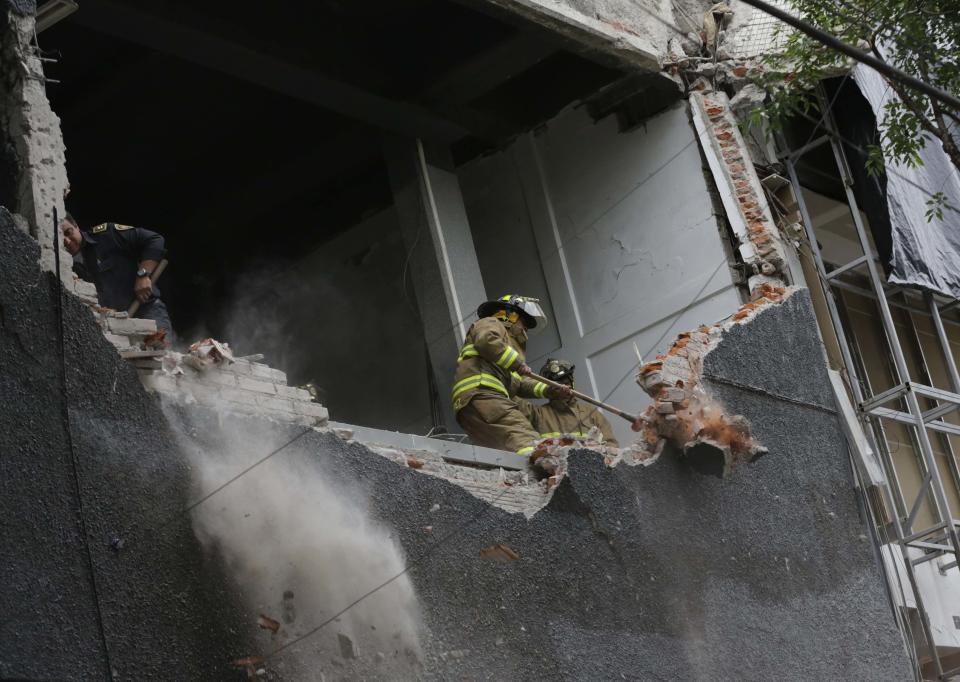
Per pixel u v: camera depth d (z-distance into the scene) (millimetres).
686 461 9648
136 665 5836
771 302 11266
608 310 12023
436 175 12188
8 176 6570
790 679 9562
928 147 13000
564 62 12547
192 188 13602
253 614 6391
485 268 12844
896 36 11594
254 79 11156
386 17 11609
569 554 8320
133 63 11789
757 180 11844
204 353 6762
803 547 10359
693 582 9172
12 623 5469
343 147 12719
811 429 11039
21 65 6656
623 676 8227
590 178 12406
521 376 9758
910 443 12977
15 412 5816
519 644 7664
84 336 6215
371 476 7297
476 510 7852
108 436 6137
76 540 5832
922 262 12125
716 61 12289
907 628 11164
